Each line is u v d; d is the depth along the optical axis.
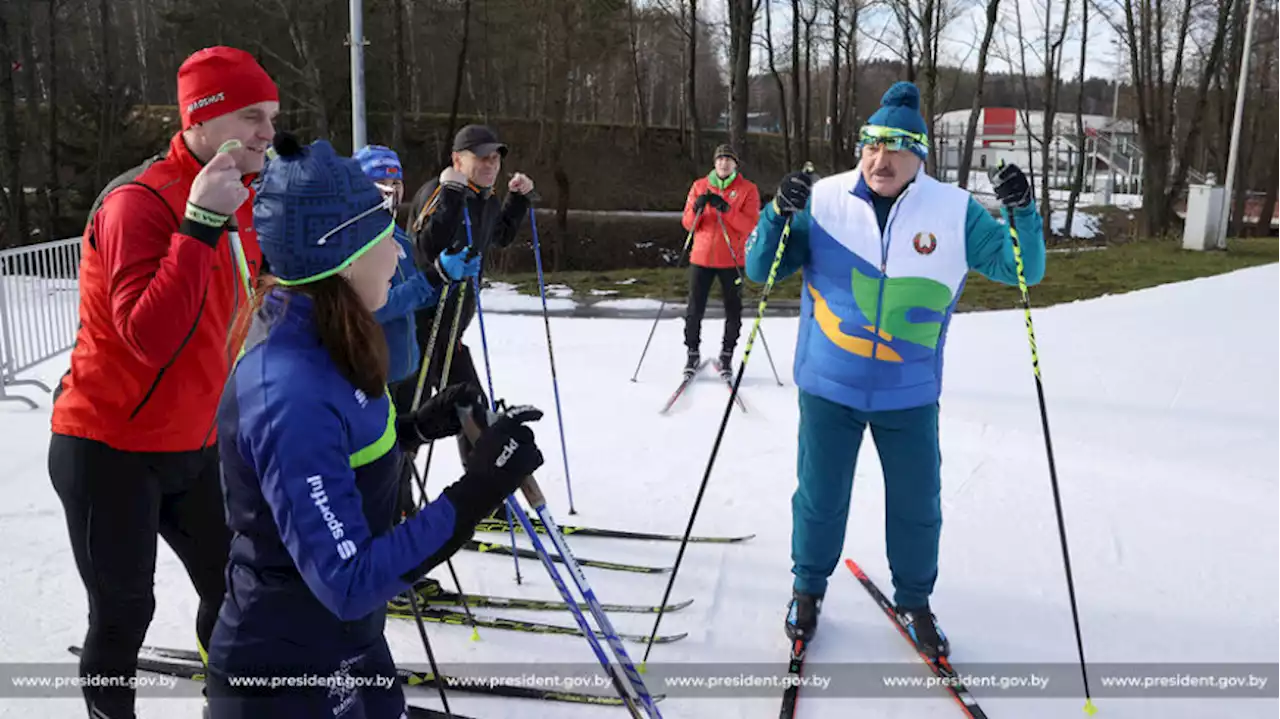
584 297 11.63
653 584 3.30
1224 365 6.36
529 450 1.43
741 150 16.94
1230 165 15.30
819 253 2.79
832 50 24.98
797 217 2.84
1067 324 7.96
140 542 2.08
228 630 1.53
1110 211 30.41
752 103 43.66
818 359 2.80
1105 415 5.32
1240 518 3.94
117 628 2.09
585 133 28.22
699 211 6.21
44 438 4.88
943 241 2.67
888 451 2.80
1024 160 45.31
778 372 6.60
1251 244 16.31
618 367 6.71
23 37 19.11
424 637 2.16
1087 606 3.18
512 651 2.84
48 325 6.59
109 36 21.84
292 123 21.86
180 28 19.83
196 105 2.02
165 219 1.93
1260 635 2.98
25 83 19.69
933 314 2.70
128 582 2.08
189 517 2.21
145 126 23.00
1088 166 43.38
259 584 1.50
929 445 2.76
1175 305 8.64
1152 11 22.75
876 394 2.71
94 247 1.98
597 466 4.56
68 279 6.85
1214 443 4.85
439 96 30.22
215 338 2.12
